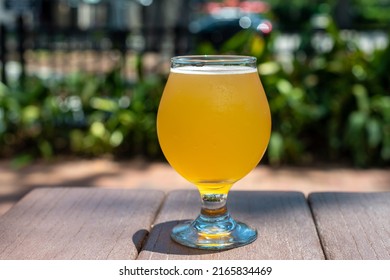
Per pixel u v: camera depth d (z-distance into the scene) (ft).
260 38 7.38
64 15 18.15
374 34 8.55
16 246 2.06
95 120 7.53
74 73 8.13
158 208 2.42
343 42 7.46
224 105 1.97
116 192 2.54
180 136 2.01
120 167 6.97
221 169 2.03
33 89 7.66
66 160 7.28
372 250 2.02
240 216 2.31
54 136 7.58
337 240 2.09
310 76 7.41
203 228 2.12
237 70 2.02
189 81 2.01
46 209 2.37
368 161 6.98
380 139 6.85
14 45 8.05
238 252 2.01
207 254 2.00
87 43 8.50
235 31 18.07
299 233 2.15
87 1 18.11
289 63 7.52
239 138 1.99
